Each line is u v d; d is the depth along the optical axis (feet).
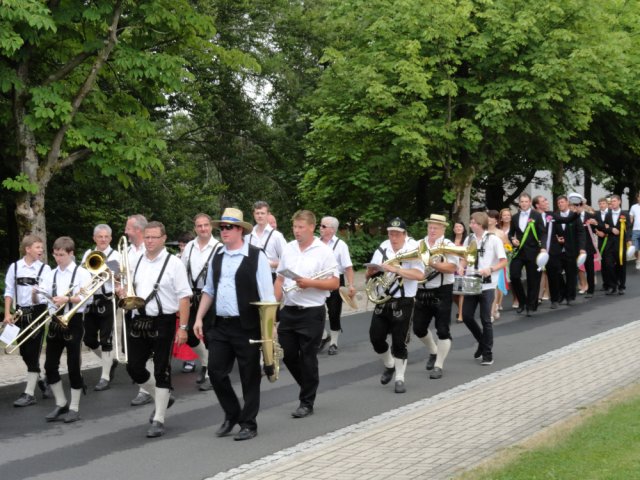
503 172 96.84
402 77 69.82
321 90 79.92
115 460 23.30
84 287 28.04
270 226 37.32
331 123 78.23
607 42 75.66
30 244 30.89
